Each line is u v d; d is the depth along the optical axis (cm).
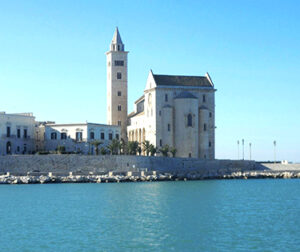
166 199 9962
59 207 8706
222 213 8088
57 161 14938
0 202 9394
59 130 17862
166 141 17688
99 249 5541
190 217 7650
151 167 15725
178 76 18475
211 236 6212
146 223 7081
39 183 13825
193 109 17675
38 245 5700
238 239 6047
